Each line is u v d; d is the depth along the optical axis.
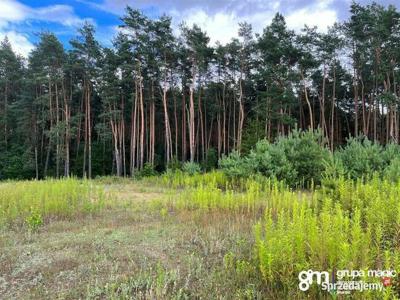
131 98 37.66
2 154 40.78
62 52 38.19
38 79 37.72
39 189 11.84
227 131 45.50
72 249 6.42
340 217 5.08
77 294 4.74
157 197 13.41
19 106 41.97
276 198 9.63
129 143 44.34
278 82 34.97
